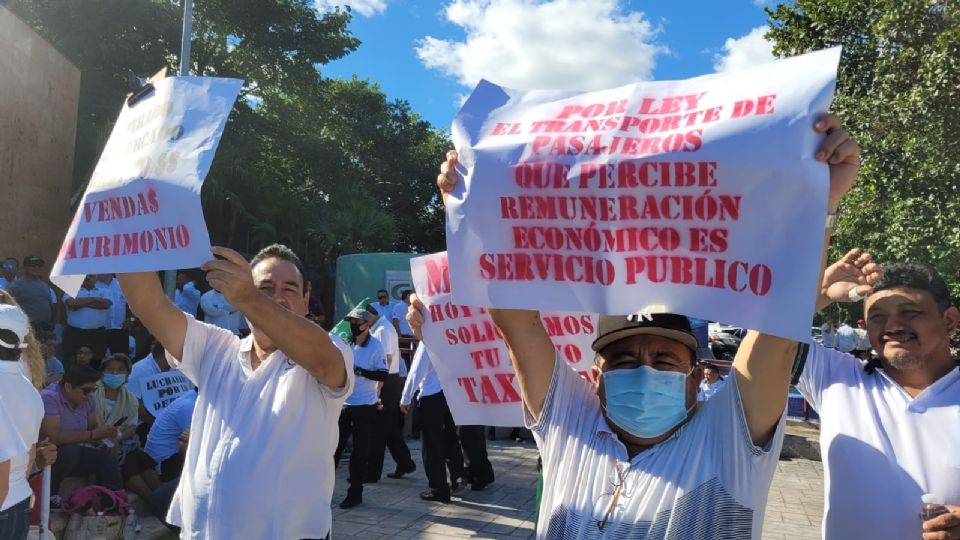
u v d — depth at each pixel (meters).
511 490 7.92
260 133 30.81
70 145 15.45
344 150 36.03
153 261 2.17
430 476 7.30
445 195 2.11
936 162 8.80
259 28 28.72
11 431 2.88
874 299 2.45
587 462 2.18
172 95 2.31
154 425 6.04
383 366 7.02
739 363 2.05
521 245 1.99
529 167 1.97
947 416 2.30
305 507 2.41
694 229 1.80
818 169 1.69
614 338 2.20
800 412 12.82
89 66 24.73
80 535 4.77
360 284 19.09
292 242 28.34
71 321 9.22
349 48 31.11
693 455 2.06
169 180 2.20
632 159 1.85
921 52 8.88
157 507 5.32
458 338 3.05
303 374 2.46
